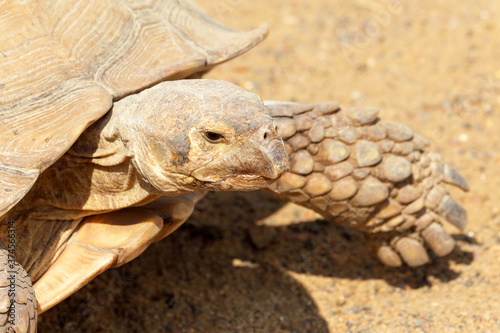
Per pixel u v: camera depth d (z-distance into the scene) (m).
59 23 3.57
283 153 2.94
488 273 4.70
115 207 3.46
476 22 8.59
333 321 4.40
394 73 7.71
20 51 3.40
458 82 7.45
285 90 7.42
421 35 8.43
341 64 7.97
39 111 3.25
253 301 4.63
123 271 4.86
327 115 4.18
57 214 3.53
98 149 3.32
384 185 4.23
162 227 3.62
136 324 4.42
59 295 3.28
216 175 2.97
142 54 3.71
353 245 5.22
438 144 6.44
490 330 4.01
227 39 4.40
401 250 4.54
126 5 3.95
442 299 4.47
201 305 4.59
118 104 3.32
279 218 5.58
